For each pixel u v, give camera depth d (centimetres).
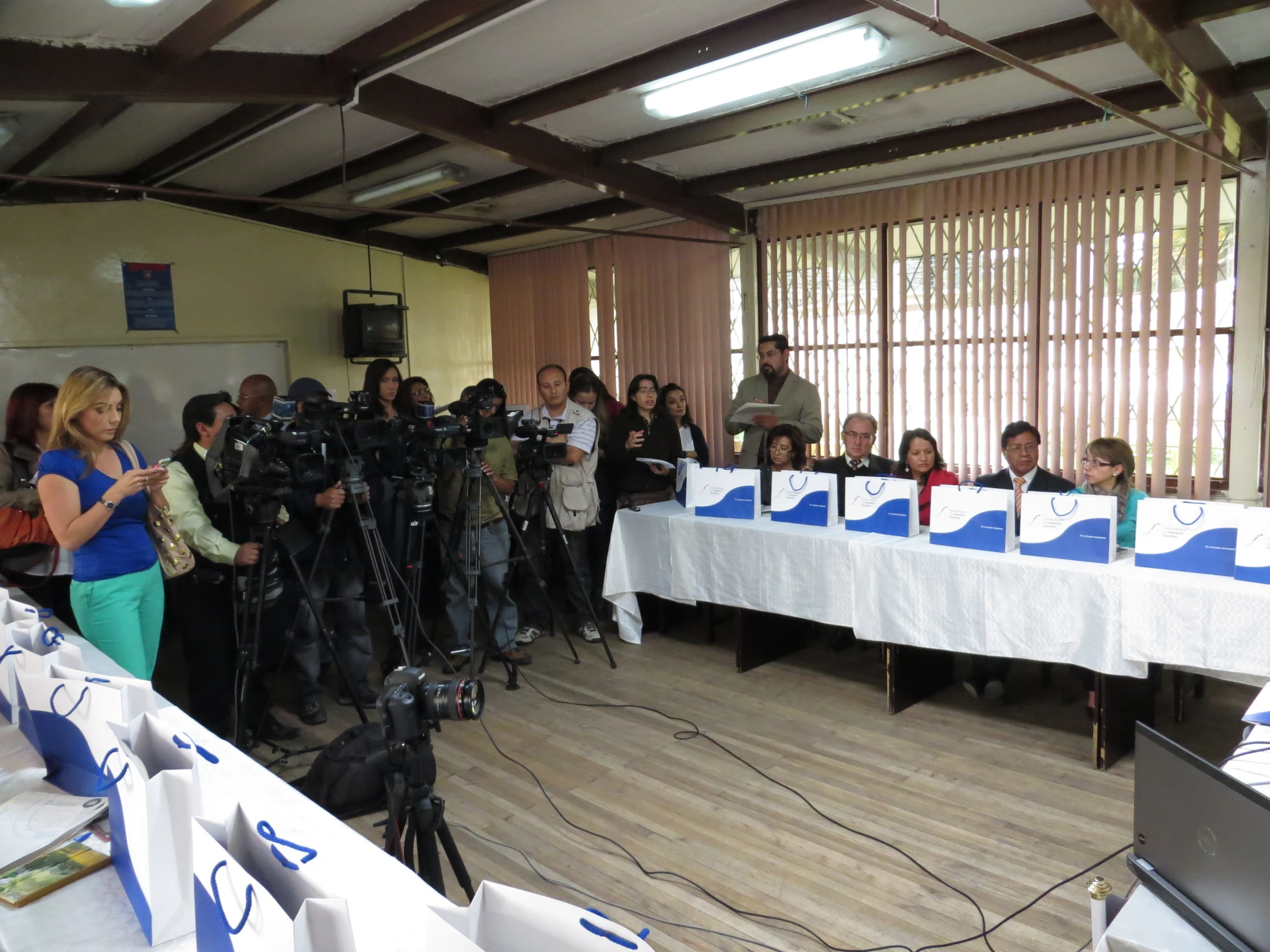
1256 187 407
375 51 351
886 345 541
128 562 262
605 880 245
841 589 358
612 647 446
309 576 340
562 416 449
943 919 222
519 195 601
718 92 371
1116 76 372
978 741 324
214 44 317
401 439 372
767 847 259
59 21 310
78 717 144
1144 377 443
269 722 342
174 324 614
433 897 108
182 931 110
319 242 688
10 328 548
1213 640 267
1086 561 302
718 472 420
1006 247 484
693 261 623
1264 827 108
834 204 554
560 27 336
